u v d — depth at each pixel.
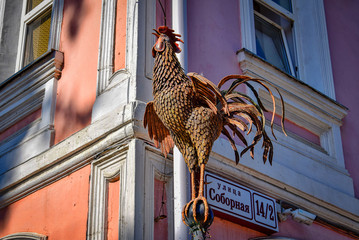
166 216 4.66
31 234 5.27
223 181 5.05
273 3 7.18
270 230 5.30
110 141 4.89
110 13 5.62
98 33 5.69
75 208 5.01
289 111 6.16
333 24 7.46
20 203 5.62
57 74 5.89
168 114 3.84
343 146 6.58
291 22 7.29
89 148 5.08
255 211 5.22
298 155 5.99
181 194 4.56
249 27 6.32
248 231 5.25
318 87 6.86
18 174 5.68
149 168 4.68
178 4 5.39
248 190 5.24
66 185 5.20
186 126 3.82
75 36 5.96
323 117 6.45
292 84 6.20
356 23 7.77
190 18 5.77
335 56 7.21
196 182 4.09
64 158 5.31
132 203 4.48
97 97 5.28
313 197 5.85
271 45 6.97
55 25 6.28
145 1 5.38
